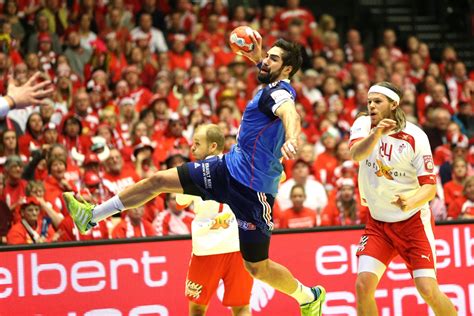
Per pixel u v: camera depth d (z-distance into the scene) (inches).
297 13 1445.6
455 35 1584.6
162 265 706.8
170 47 1339.8
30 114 993.5
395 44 1566.2
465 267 724.7
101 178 877.2
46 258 696.4
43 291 694.5
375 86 585.0
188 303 706.2
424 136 588.1
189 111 1139.9
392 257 604.4
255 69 1294.3
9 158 850.1
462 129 1190.9
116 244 704.4
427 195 575.5
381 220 599.2
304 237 718.5
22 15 1259.2
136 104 1148.5
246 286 647.1
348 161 927.7
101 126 968.9
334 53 1354.6
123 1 1341.0
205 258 638.5
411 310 721.6
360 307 589.9
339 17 1635.1
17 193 848.3
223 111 1092.5
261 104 558.9
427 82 1274.6
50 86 474.3
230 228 639.8
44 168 869.8
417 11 1642.5
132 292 703.1
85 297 698.2
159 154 1014.4
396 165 585.6
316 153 1085.1
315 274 716.7
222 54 1332.4
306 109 1206.3
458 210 884.6
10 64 1111.6
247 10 1433.3
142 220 794.8
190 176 575.5
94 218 586.2
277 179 576.1
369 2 1646.2
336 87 1237.1
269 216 577.9
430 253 590.9
